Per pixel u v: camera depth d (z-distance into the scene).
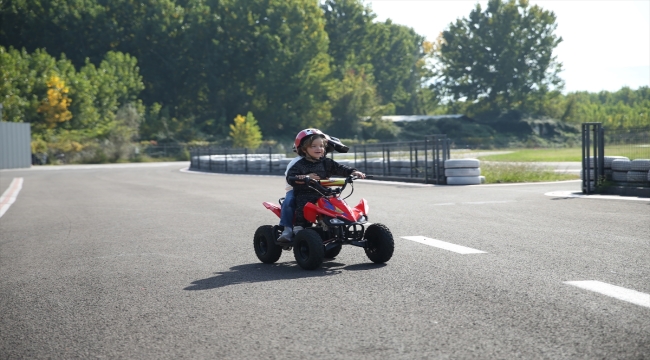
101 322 5.68
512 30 117.69
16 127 56.50
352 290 6.50
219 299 6.36
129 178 35.78
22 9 96.75
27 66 79.38
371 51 128.62
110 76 87.12
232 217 14.27
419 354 4.43
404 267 7.65
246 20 97.94
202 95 103.06
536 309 5.50
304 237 7.60
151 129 86.69
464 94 121.69
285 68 97.50
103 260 9.09
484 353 4.40
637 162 17.03
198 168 48.75
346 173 8.04
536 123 110.31
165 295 6.65
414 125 105.94
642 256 7.97
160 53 99.25
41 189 27.42
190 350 4.74
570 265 7.48
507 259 7.99
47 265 8.88
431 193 19.77
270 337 4.97
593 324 4.98
